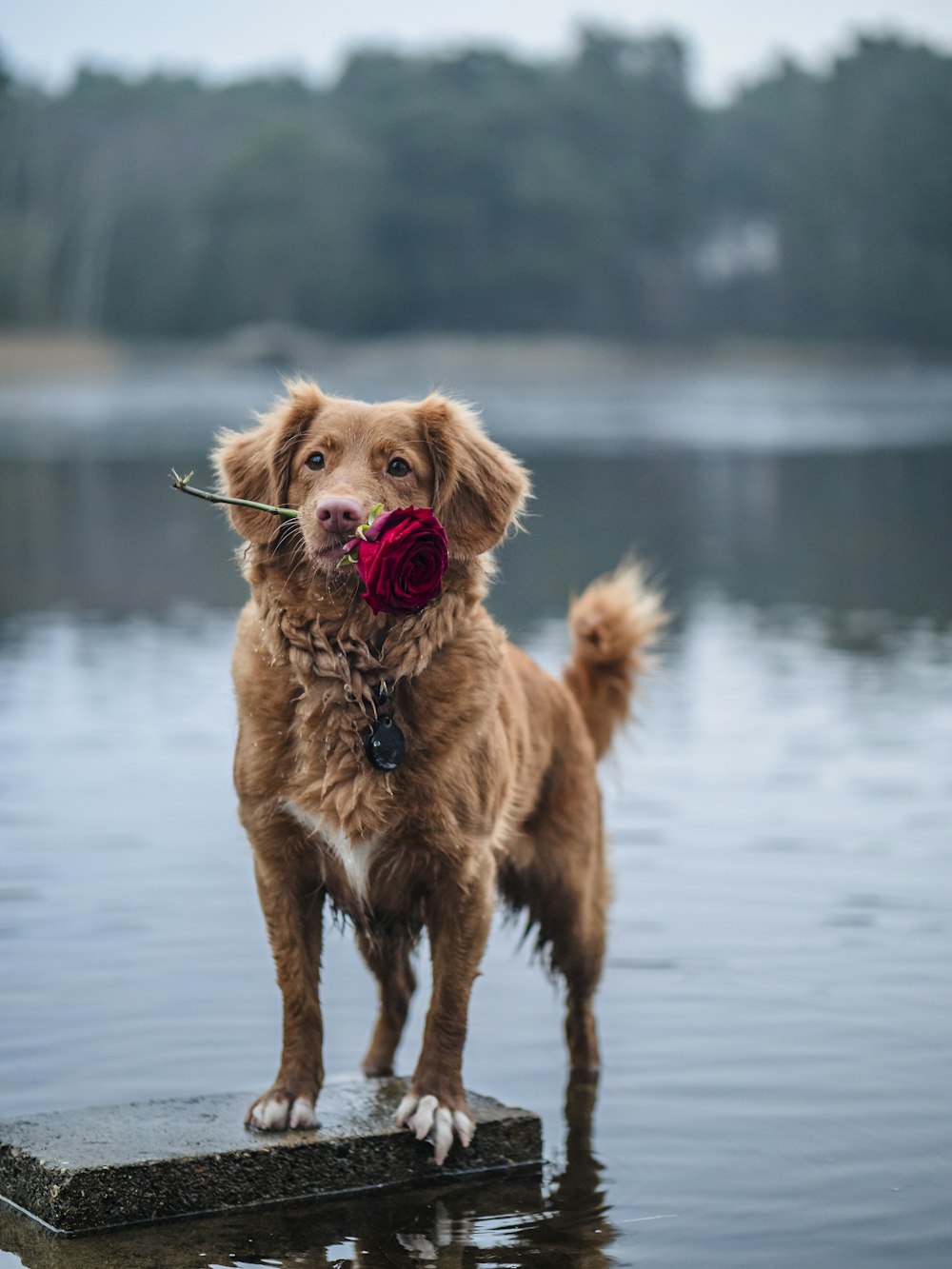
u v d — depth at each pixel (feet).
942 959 20.75
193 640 45.01
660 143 378.53
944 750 31.94
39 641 44.88
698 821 27.09
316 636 15.37
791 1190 15.12
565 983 18.78
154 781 29.22
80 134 382.42
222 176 346.33
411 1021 20.11
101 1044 18.19
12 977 20.02
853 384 328.70
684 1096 17.22
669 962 20.85
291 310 350.23
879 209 407.44
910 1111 16.67
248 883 23.63
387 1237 14.58
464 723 15.64
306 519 15.10
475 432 16.48
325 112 394.32
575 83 372.17
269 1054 18.04
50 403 204.85
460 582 15.85
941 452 133.28
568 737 19.12
